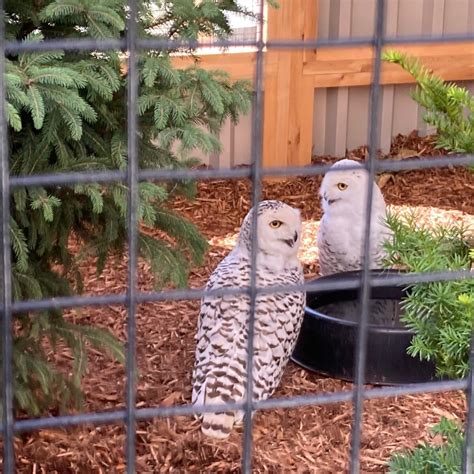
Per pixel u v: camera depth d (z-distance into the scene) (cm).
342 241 410
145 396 342
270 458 306
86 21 276
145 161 303
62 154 278
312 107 614
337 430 324
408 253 209
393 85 670
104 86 270
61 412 305
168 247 313
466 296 189
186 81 294
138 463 299
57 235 304
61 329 299
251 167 141
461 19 679
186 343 386
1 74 129
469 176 620
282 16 586
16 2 280
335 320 357
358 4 653
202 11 299
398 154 661
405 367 350
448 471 201
